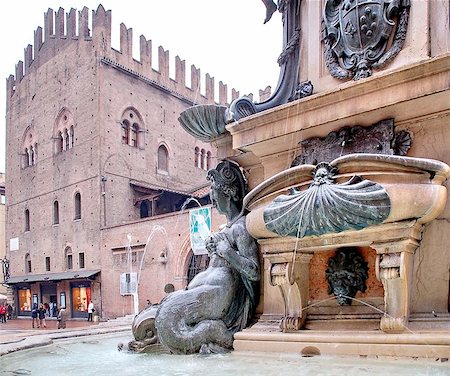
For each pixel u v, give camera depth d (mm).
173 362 4133
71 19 42719
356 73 4672
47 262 43250
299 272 4480
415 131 4238
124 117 41031
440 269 3893
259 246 4977
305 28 5441
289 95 5543
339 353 3943
